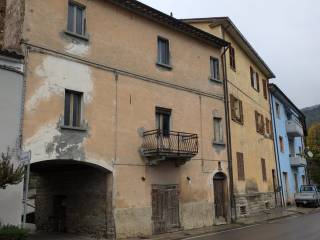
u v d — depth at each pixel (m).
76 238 15.13
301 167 43.75
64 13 14.50
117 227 15.05
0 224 11.11
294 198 34.56
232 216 21.23
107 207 15.05
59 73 13.96
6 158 11.02
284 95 37.19
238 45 26.20
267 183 28.95
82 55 14.88
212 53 22.19
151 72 17.81
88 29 15.29
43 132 13.11
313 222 19.52
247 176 24.52
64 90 14.02
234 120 23.44
